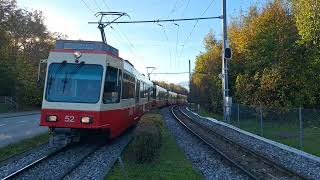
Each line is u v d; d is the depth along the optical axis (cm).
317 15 2836
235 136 2672
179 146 2041
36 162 1424
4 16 5928
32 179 1209
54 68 1812
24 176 1244
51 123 1753
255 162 1620
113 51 2003
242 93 3888
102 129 1828
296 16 3105
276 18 3688
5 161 1509
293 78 3459
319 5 2825
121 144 1991
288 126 2623
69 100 1766
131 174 1280
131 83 2392
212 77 5841
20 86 6844
